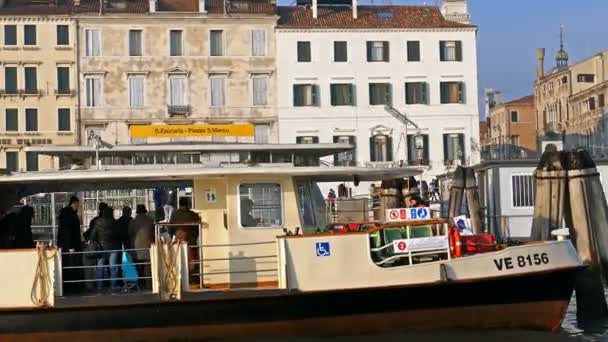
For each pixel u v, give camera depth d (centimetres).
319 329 1920
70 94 7231
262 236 1980
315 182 2136
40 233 2589
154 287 1858
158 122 7294
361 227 2064
